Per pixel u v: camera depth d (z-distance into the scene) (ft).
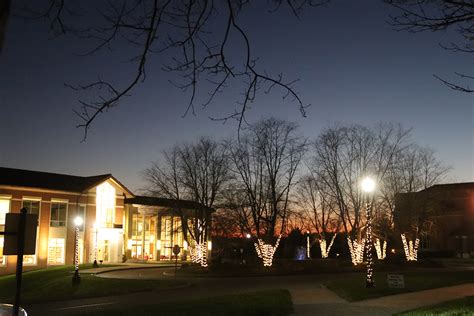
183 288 126.11
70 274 160.76
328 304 79.36
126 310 71.26
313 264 192.65
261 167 187.01
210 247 249.55
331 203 222.89
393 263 203.51
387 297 86.07
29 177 219.61
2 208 202.49
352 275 164.04
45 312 90.94
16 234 25.99
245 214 184.55
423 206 216.54
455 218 280.92
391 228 216.33
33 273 180.34
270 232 183.42
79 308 95.04
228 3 23.79
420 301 79.30
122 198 238.89
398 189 217.15
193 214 205.57
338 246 290.56
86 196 225.56
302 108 25.04
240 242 212.23
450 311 59.77
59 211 216.54
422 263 200.03
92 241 224.12
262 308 70.79
